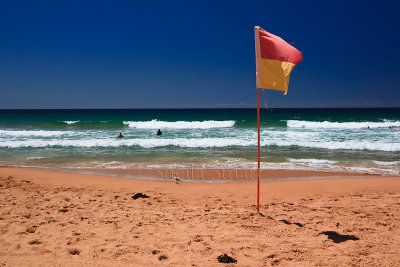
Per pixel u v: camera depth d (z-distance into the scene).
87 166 11.58
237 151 15.13
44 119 42.72
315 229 4.76
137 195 7.29
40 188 8.05
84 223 5.09
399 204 6.24
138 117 50.69
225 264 3.60
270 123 31.12
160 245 4.20
